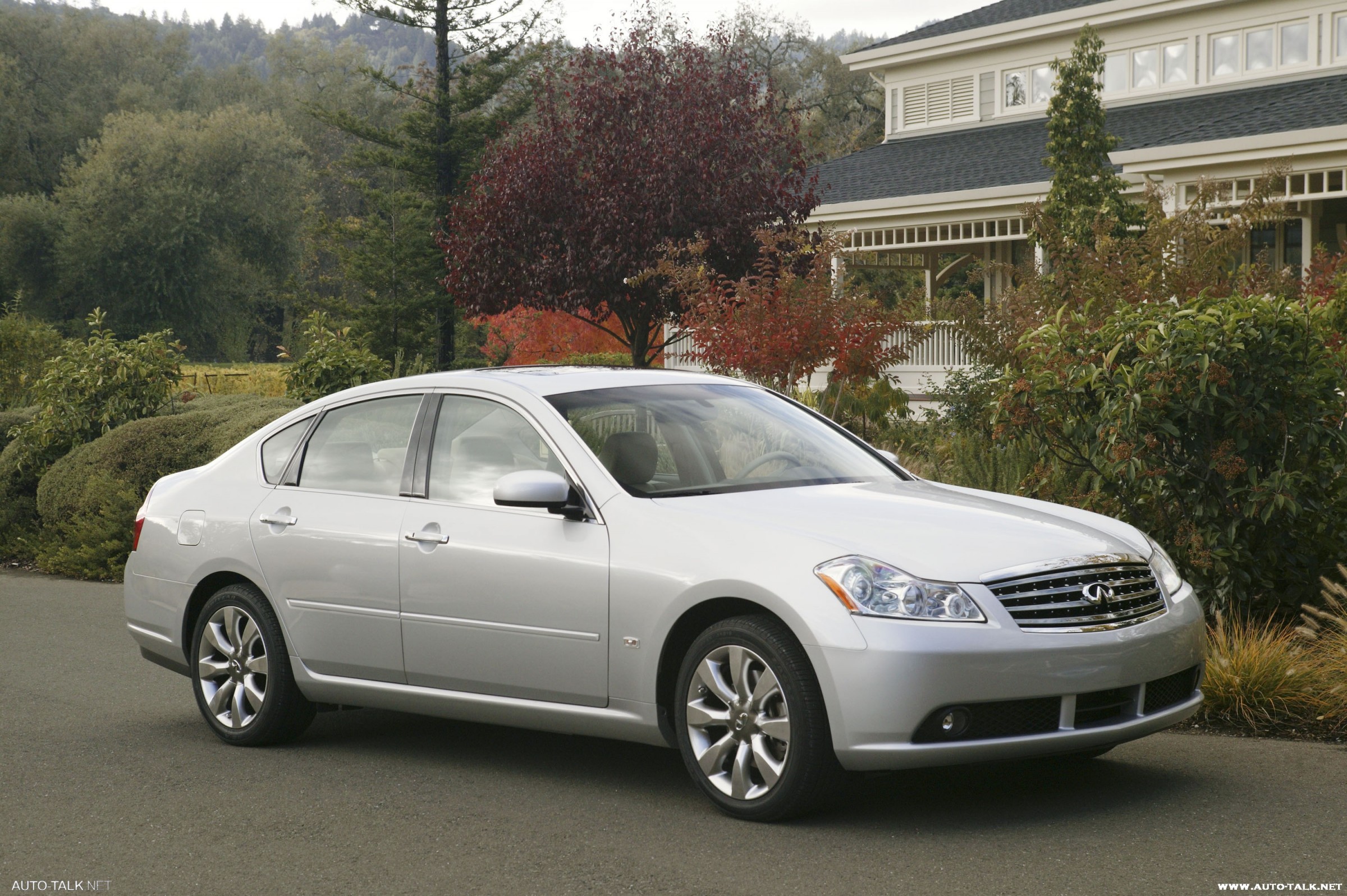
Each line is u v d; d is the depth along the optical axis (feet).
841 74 203.62
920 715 15.21
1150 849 15.05
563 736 21.98
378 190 104.58
